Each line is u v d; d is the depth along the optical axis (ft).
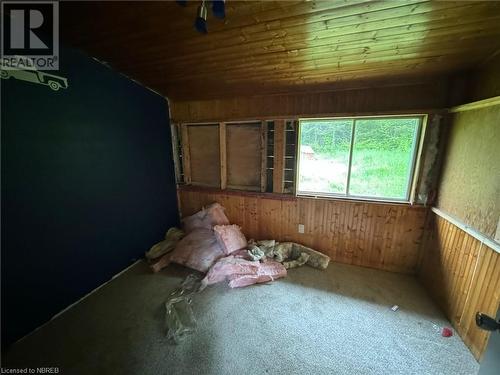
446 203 7.15
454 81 7.05
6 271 5.68
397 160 8.42
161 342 5.88
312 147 9.43
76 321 6.57
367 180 8.92
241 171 10.81
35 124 6.11
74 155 7.10
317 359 5.38
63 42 6.57
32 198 6.13
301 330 6.19
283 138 9.55
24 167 5.93
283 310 6.92
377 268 9.11
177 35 6.20
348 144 8.87
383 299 7.37
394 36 5.58
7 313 5.74
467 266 5.93
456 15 4.76
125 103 8.73
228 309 6.98
